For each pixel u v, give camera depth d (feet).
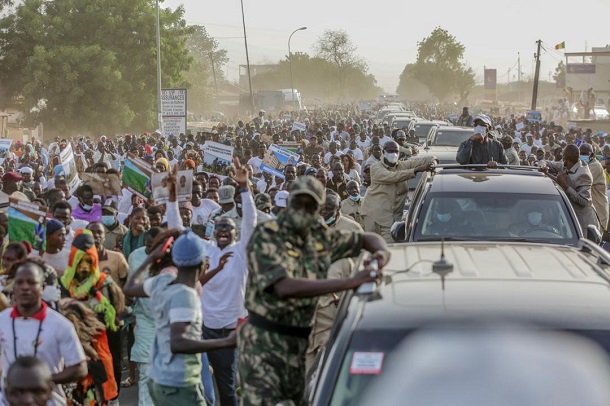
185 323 19.56
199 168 66.28
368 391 13.73
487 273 16.25
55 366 20.71
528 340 13.83
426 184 32.48
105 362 26.89
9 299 24.32
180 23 189.47
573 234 29.53
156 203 37.11
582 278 15.97
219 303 27.99
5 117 165.07
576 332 13.87
